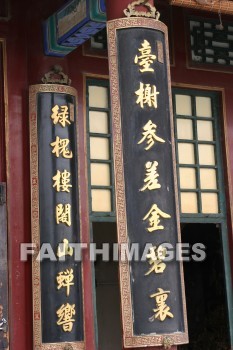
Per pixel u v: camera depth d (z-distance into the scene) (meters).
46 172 10.66
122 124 8.48
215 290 14.93
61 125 10.84
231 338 12.18
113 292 16.06
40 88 10.86
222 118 12.77
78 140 11.20
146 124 8.49
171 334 8.20
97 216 11.38
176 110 12.45
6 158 10.78
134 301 8.18
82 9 9.97
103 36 11.97
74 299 10.52
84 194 11.27
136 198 8.35
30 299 10.52
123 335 8.15
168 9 12.66
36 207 10.59
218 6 9.74
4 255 10.48
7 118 10.88
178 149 12.33
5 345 10.23
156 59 8.68
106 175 11.64
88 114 11.66
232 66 13.05
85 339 10.78
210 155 12.63
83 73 11.64
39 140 10.73
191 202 12.27
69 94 11.00
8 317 10.34
